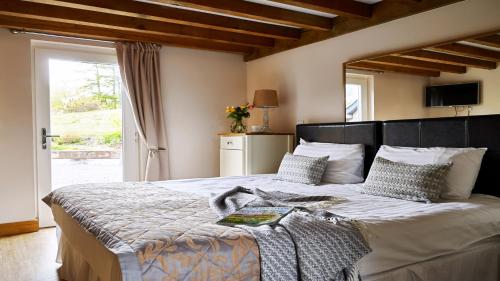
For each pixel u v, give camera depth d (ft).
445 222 6.57
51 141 14.05
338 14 11.16
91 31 13.50
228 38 14.40
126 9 11.02
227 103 16.98
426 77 9.84
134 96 14.62
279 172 11.44
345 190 9.36
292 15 12.04
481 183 8.33
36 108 13.79
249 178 11.72
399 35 10.70
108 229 5.39
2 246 11.71
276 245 5.01
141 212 6.37
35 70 13.73
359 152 10.97
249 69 17.30
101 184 9.82
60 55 14.07
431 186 7.72
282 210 6.25
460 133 8.75
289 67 14.87
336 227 5.56
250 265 4.80
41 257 10.71
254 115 17.01
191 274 4.49
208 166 16.57
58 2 10.18
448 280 6.59
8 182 13.05
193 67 16.15
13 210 13.12
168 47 15.55
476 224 6.91
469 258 6.88
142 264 4.32
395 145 10.29
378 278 5.80
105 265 4.84
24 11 11.12
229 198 7.39
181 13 11.91
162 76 15.43
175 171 15.80
